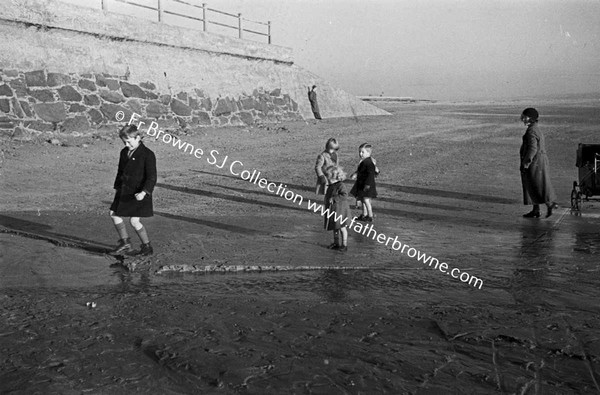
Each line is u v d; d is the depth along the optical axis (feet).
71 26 68.28
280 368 13.98
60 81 66.23
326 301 19.69
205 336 16.08
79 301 19.17
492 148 74.90
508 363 14.52
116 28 74.33
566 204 42.93
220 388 12.89
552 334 16.62
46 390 12.64
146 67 78.84
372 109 123.75
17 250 25.48
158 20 83.71
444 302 19.75
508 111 139.33
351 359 14.61
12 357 14.44
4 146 56.49
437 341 15.98
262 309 18.62
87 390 12.69
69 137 64.54
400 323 17.44
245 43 97.96
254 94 98.63
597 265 24.98
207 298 19.79
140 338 15.85
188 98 84.33
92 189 42.39
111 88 72.54
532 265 24.94
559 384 13.35
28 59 63.36
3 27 61.62
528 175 37.09
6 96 60.13
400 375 13.70
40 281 21.49
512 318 18.03
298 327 16.94
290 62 110.22
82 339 15.72
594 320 17.93
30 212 33.55
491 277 23.13
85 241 27.37
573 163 63.93
